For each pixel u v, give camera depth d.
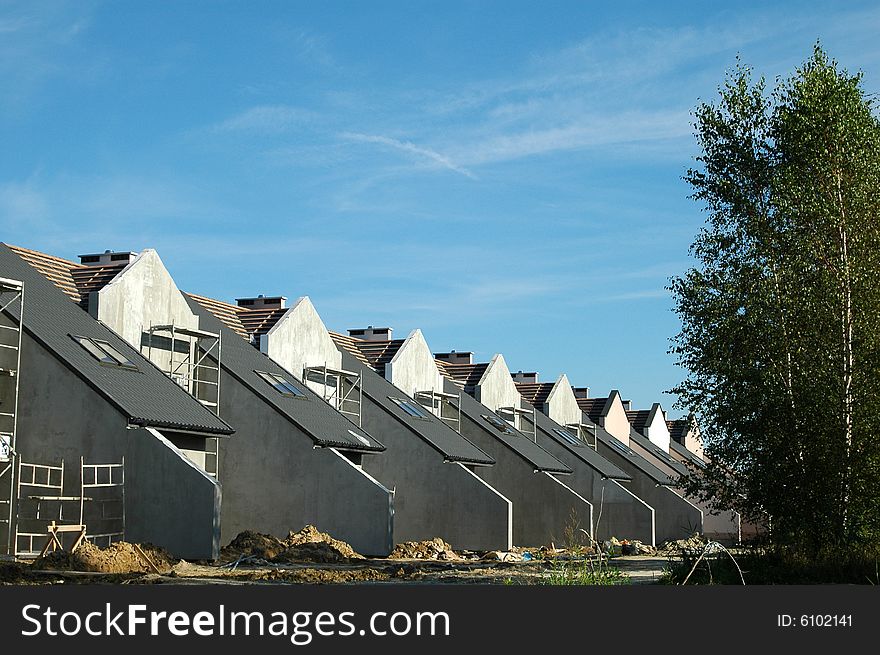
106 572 20.77
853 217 23.19
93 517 24.48
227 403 31.23
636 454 56.19
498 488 41.53
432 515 35.78
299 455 30.44
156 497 24.30
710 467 23.22
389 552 29.53
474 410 45.69
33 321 26.05
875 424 21.31
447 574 23.39
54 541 21.80
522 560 30.72
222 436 27.94
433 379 44.69
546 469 41.94
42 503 24.67
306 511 30.17
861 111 24.22
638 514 45.78
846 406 21.67
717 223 25.17
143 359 28.77
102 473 24.55
